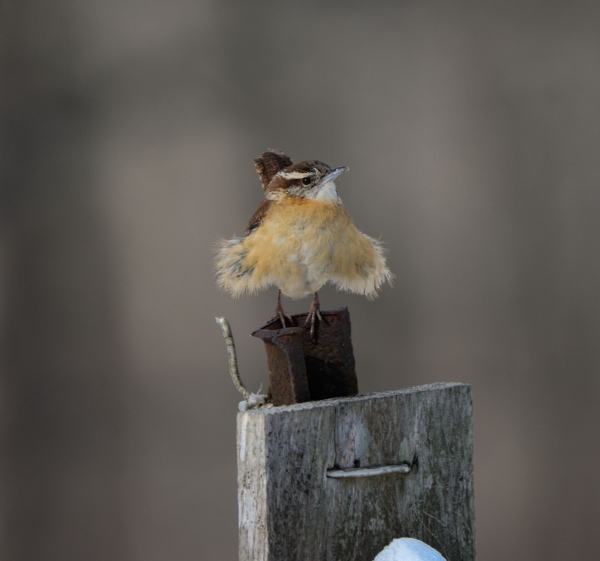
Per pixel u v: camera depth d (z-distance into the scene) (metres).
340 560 4.93
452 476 4.95
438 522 4.95
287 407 4.93
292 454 4.92
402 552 4.92
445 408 4.95
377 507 4.93
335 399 4.94
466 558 4.95
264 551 4.92
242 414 4.93
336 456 4.93
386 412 4.94
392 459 4.94
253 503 4.92
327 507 4.93
